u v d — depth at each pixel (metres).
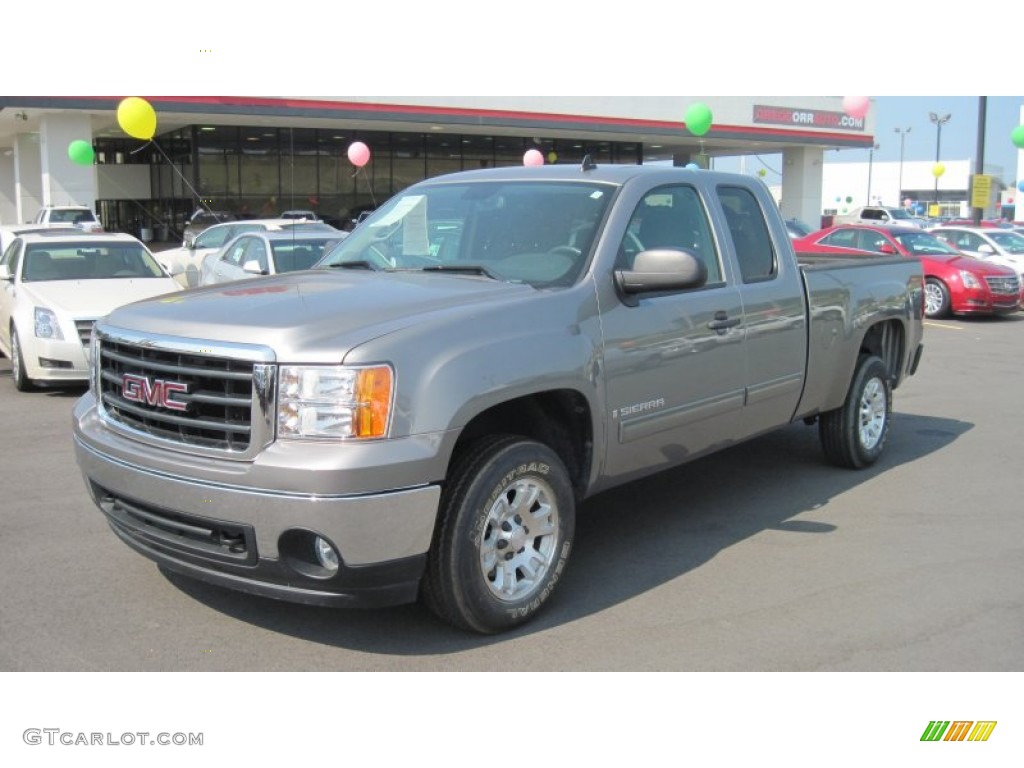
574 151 41.59
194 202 32.44
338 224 35.00
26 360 9.67
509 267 4.91
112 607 4.54
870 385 7.07
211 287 4.86
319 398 3.73
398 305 4.19
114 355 4.28
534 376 4.21
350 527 3.67
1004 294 17.86
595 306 4.63
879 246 18.92
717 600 4.72
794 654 4.16
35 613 4.46
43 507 6.04
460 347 4.00
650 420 4.93
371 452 3.70
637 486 6.71
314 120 30.28
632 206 5.05
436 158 37.75
